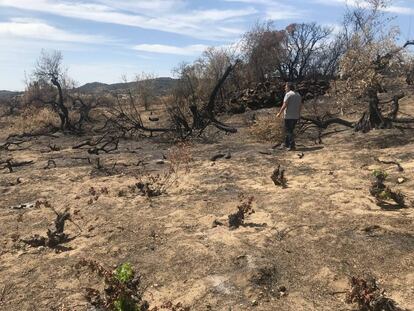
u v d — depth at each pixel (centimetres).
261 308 393
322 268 450
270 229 561
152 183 845
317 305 392
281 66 3103
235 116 2095
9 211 761
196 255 500
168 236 574
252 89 2420
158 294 432
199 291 426
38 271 500
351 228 541
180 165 1059
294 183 795
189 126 1784
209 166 1011
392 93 1908
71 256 532
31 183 974
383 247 483
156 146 1516
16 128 2491
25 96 3581
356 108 1611
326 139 1256
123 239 574
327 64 3167
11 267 517
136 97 3178
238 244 518
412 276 421
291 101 1137
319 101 1967
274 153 1112
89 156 1355
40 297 442
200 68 2725
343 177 804
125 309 380
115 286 390
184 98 2659
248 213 630
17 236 618
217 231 572
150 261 501
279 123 1376
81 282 466
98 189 865
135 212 689
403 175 774
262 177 866
